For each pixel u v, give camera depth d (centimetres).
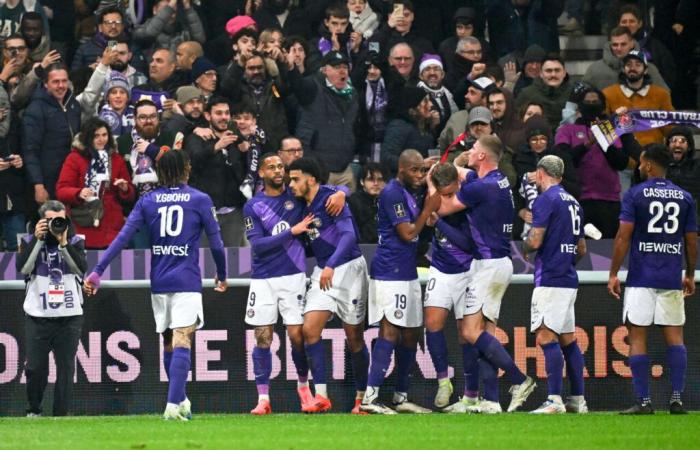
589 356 3909
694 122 4531
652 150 3425
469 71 5212
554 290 3512
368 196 4444
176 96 4797
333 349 3912
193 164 4538
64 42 5609
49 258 3775
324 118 4856
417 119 4881
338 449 2503
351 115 4897
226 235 4588
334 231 3638
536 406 3903
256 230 3644
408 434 2830
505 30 5603
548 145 4522
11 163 4612
